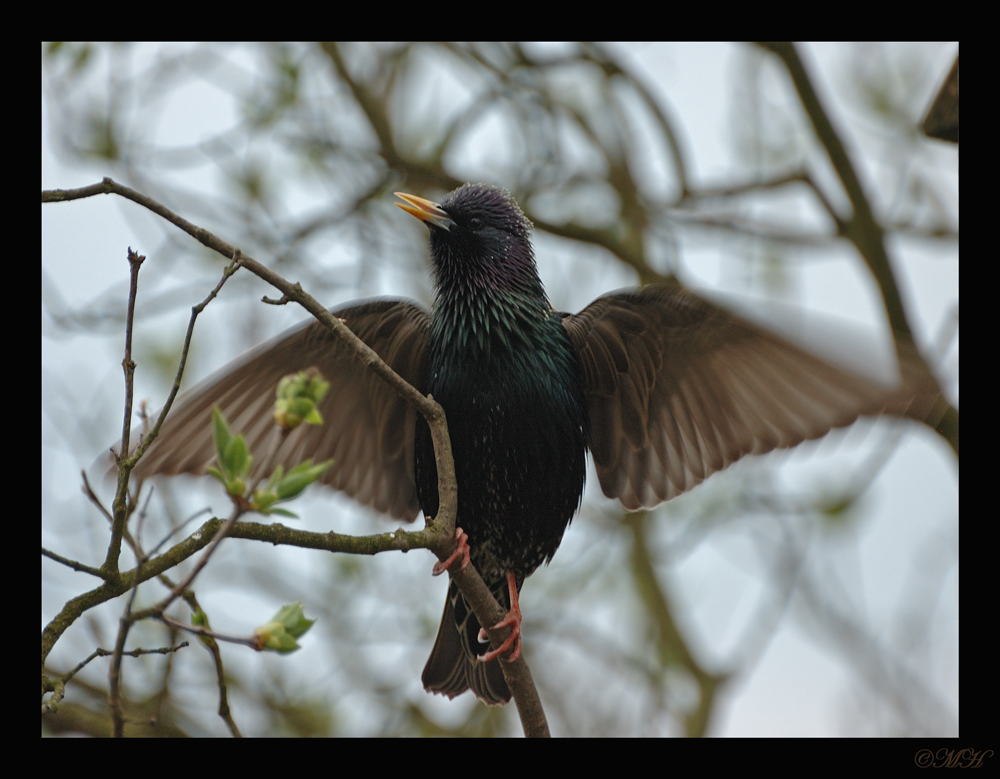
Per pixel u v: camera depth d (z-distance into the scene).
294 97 12.70
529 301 8.68
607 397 8.98
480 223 8.75
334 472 9.00
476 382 8.38
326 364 8.73
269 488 4.79
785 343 7.76
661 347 8.59
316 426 8.90
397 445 9.05
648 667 13.64
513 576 9.02
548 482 8.54
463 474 8.46
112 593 5.66
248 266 6.11
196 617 5.80
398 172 13.66
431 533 6.68
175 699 11.27
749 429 8.47
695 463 8.81
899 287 12.46
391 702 12.54
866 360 6.91
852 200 12.49
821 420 8.05
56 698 5.59
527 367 8.43
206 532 5.83
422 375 8.82
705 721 13.30
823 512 12.95
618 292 8.57
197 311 5.85
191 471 8.14
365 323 8.67
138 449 5.70
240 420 8.59
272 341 8.38
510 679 8.02
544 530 8.80
